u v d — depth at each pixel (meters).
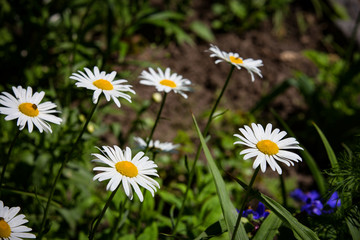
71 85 0.82
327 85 1.44
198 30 1.52
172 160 1.05
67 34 1.01
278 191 1.04
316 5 1.76
